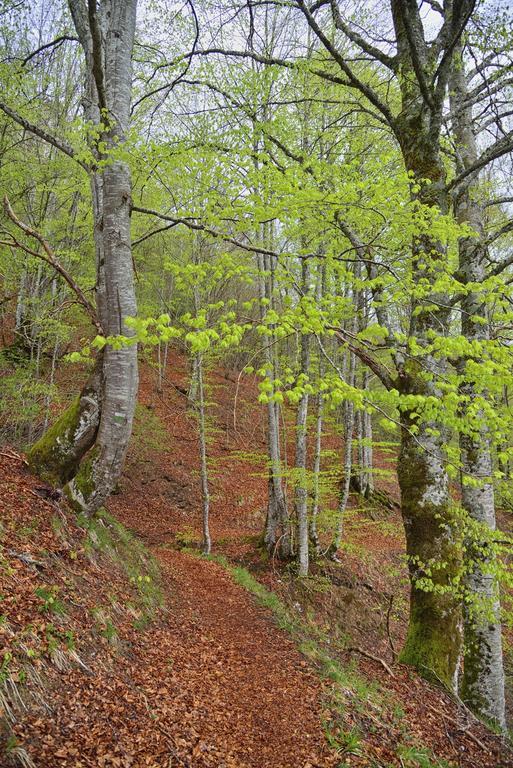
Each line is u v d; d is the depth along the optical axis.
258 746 4.20
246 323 3.95
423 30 7.05
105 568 5.89
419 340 6.55
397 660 7.03
